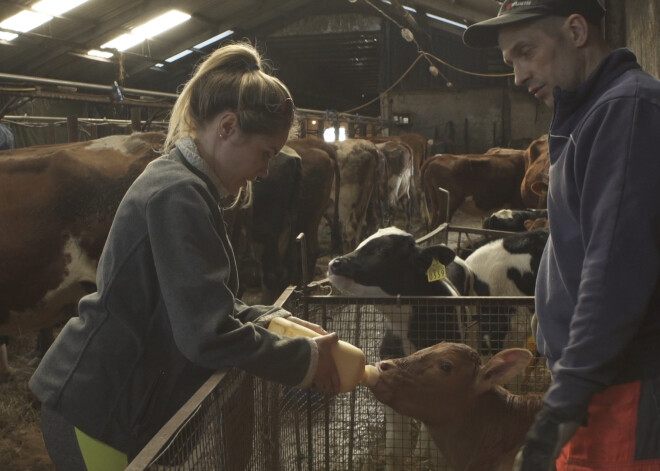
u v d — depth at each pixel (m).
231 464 1.83
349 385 1.79
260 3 19.19
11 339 5.82
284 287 6.45
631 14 5.84
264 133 1.67
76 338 1.68
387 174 13.10
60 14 13.88
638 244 1.30
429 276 3.39
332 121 18.44
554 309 1.58
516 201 11.79
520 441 2.22
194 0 16.58
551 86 1.57
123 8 14.52
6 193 3.88
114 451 1.67
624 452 1.43
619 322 1.29
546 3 1.51
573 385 1.30
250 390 2.09
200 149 1.71
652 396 1.41
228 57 1.69
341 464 3.10
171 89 20.62
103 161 4.04
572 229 1.49
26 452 3.97
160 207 1.56
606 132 1.36
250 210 5.96
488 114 23.14
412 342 3.42
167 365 1.70
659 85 1.37
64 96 8.83
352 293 3.46
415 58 23.50
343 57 26.95
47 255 3.93
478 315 2.91
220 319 1.53
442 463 2.98
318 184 7.78
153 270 1.62
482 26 1.60
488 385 2.20
